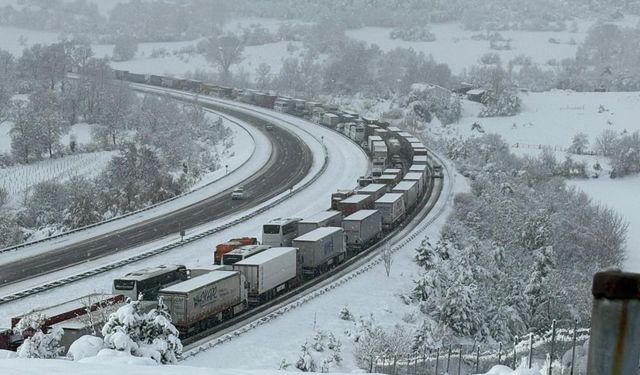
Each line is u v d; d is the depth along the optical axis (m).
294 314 60.81
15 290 65.69
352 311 63.66
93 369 11.60
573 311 68.19
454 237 88.25
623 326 6.15
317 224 77.00
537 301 68.44
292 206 99.44
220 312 56.69
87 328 46.09
